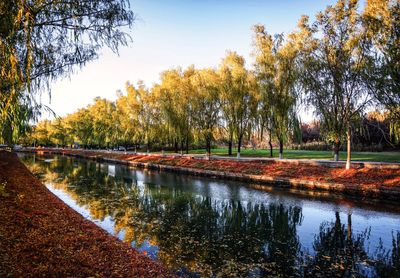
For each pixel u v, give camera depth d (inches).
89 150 3944.4
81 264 369.4
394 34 898.7
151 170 1966.0
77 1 309.9
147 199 994.7
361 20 1028.5
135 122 2443.4
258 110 1632.6
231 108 1670.8
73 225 551.2
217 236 611.5
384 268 454.3
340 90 1139.3
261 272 443.2
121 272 372.5
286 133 1476.4
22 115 322.0
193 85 1813.5
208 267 458.3
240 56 1685.5
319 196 987.9
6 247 360.8
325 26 1132.5
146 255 475.2
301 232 637.3
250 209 851.4
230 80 1659.7
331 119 1201.4
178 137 2097.7
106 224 693.3
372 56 1025.5
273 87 1480.1
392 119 997.8
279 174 1277.1
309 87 1208.2
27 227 465.1
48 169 2026.3
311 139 2613.2
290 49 1422.2
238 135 1700.3
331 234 619.8
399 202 866.1
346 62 1111.0
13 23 261.3
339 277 426.6
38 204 675.4
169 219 744.3
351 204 864.9
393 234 610.9
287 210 828.6
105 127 3280.0
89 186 1282.0
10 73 273.9
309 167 1251.2
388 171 1007.0
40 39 312.2
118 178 1551.4
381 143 1984.5
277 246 553.0
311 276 430.3
